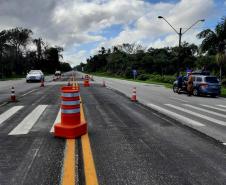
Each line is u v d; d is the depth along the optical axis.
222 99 21.02
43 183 4.53
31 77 42.88
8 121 9.81
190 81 22.94
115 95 20.69
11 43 102.06
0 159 5.66
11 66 83.62
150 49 107.31
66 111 7.53
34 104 14.63
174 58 87.31
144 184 4.51
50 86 31.44
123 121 10.00
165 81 51.16
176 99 19.48
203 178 4.79
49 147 6.52
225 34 34.50
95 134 7.88
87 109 12.99
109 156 5.89
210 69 45.50
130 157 5.84
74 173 4.94
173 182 4.61
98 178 4.74
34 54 129.62
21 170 5.07
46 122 9.64
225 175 4.94
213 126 9.45
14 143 6.88
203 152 6.27
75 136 7.39
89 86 32.69
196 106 15.42
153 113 12.10
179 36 34.84
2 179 4.69
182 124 9.66
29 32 107.06
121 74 88.38
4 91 23.98
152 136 7.74
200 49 36.91
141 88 31.25
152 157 5.86
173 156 5.95
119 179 4.70
